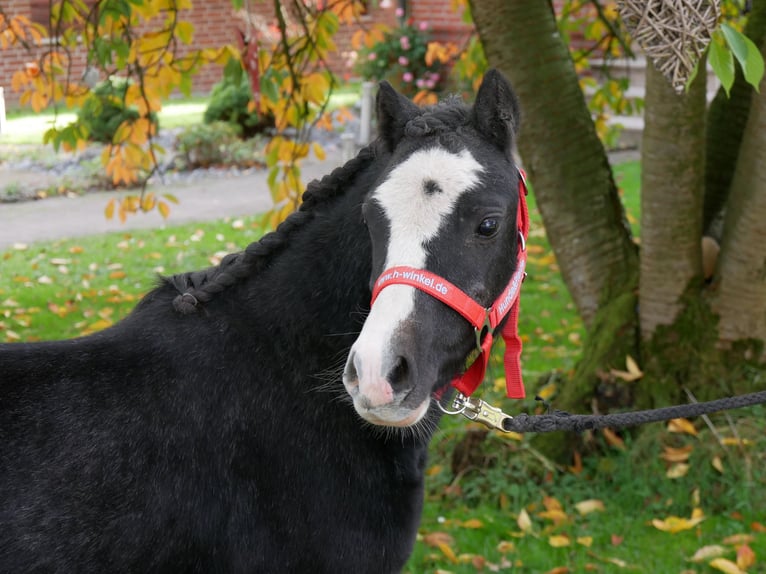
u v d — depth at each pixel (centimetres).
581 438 425
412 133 213
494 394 480
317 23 485
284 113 480
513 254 217
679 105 378
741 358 416
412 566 367
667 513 395
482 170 205
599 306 446
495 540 384
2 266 744
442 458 442
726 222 408
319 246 235
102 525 212
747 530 379
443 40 1379
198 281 240
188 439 221
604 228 444
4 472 209
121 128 494
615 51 654
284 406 228
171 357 227
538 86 426
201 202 954
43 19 1386
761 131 369
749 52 233
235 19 1554
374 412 191
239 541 223
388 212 204
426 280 199
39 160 1113
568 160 438
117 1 398
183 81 475
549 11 429
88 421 217
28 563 207
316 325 231
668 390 418
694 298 417
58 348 225
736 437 399
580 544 376
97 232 849
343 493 227
